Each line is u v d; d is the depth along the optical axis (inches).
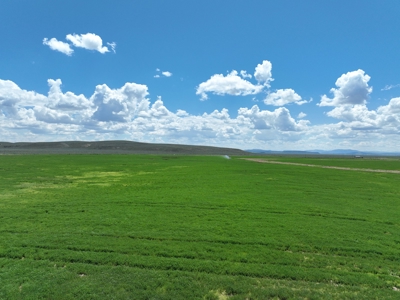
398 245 451.8
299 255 404.5
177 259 379.2
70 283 315.9
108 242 436.1
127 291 302.5
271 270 353.1
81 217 584.1
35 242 432.8
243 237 471.5
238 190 940.0
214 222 557.0
